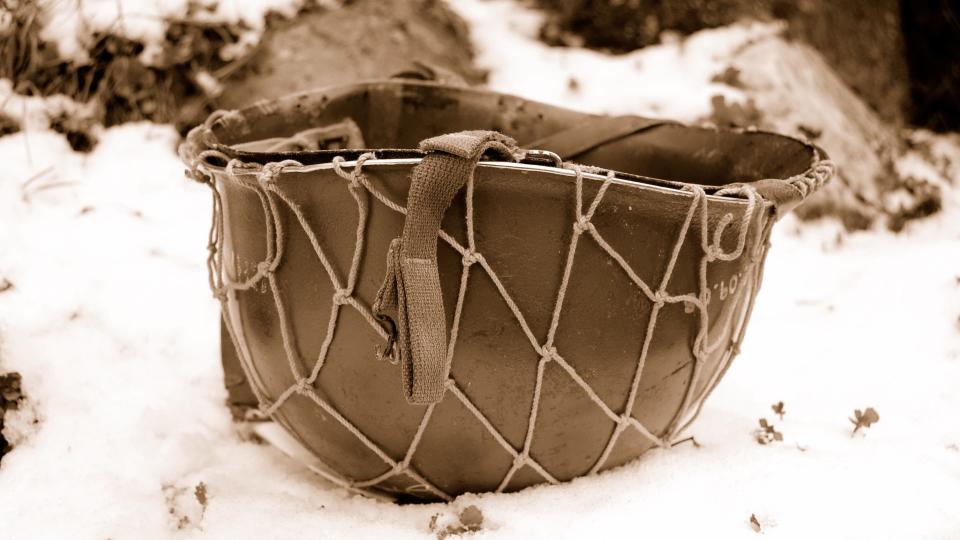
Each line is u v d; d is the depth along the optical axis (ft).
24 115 3.59
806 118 4.46
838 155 4.48
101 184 3.54
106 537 2.52
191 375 2.99
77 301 3.05
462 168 2.29
